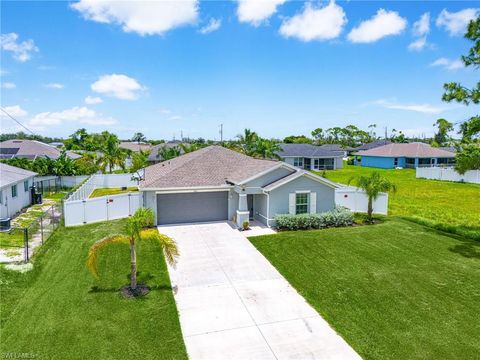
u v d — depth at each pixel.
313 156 58.75
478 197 32.19
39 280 12.70
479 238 17.98
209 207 22.27
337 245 17.14
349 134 123.12
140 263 14.70
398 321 10.27
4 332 9.40
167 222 21.64
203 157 24.75
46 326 9.71
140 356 8.57
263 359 8.62
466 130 19.92
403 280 13.10
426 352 8.83
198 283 13.01
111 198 22.59
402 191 35.78
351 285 12.71
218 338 9.49
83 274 13.32
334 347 9.09
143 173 25.11
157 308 10.89
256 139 52.31
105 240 11.82
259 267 14.53
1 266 13.48
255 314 10.77
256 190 20.48
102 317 10.26
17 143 53.94
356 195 25.09
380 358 8.62
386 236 18.64
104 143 61.28
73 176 39.28
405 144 65.38
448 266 14.45
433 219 23.41
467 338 9.42
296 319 10.48
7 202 23.09
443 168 45.66
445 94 19.95
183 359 8.52
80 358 8.42
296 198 21.06
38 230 19.50
